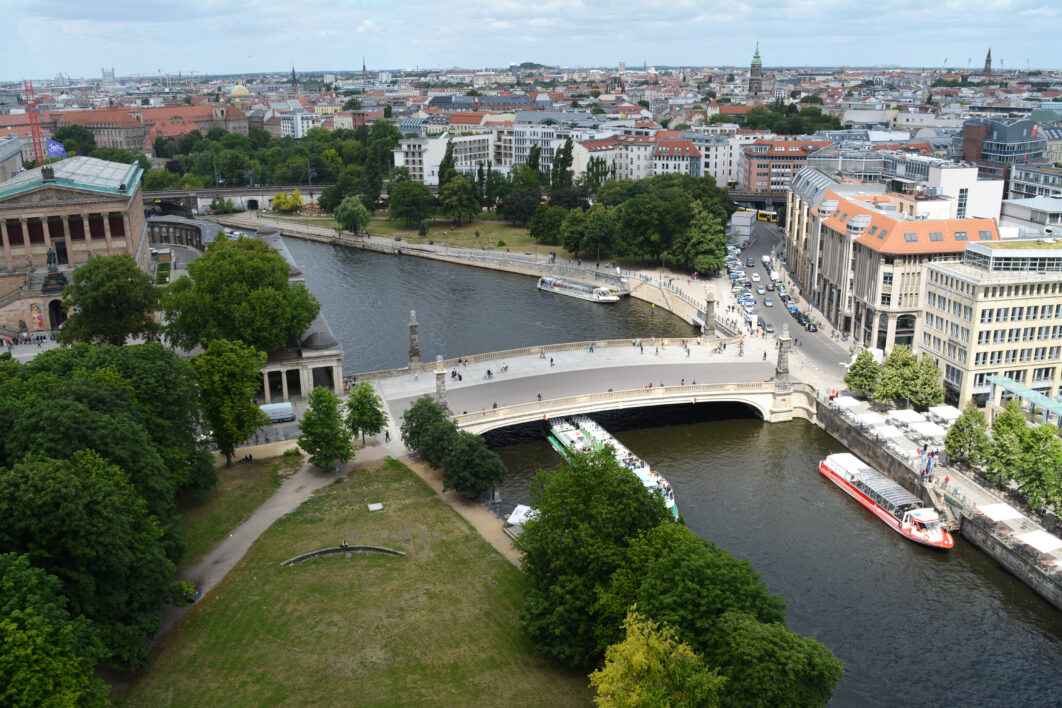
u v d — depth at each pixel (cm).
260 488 15225
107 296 19975
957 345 19088
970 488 15638
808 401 19662
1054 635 12450
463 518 14388
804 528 15088
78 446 11069
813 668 9038
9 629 8281
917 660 11894
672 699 8544
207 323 18988
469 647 11194
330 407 15562
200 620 11594
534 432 19075
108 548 9881
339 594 12231
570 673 10825
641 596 10088
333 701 10200
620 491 11538
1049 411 17775
